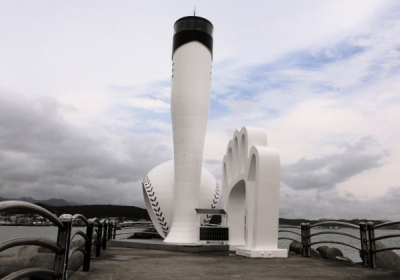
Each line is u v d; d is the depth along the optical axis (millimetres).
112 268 10875
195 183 21969
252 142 17688
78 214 7324
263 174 15594
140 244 20453
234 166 20734
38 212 4445
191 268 11289
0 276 8680
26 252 12555
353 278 9469
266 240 15312
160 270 10680
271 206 15523
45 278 7645
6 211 3494
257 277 9555
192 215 21609
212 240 19969
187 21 22859
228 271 10719
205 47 22781
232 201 21344
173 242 20578
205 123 22641
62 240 5652
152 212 28203
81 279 8789
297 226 16734
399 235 10625
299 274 10164
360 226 11898
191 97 22125
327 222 13633
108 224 22641
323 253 15297
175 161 22469
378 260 12977
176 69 22781
